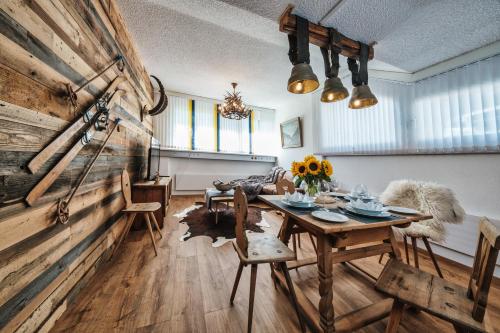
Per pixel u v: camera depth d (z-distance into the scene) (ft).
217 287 4.86
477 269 2.89
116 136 6.84
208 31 8.00
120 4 6.58
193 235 8.09
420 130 7.43
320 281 3.69
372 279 5.35
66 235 3.96
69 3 4.00
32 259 3.06
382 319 4.07
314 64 10.03
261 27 6.07
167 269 5.59
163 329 3.59
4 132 2.60
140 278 5.12
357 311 3.85
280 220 10.43
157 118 15.48
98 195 5.45
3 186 2.58
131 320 3.76
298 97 15.88
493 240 2.28
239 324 3.76
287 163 17.34
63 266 3.88
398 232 5.51
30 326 3.01
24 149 2.89
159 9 6.81
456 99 6.49
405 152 7.90
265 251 4.05
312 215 3.86
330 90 5.74
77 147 4.10
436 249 6.81
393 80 8.32
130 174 8.66
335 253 3.82
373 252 4.16
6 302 2.61
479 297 2.42
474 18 5.05
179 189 16.21
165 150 15.47
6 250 2.62
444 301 2.76
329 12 5.18
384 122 8.68
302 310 4.09
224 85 13.98
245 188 13.71
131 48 8.34
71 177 4.13
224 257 6.37
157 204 7.38
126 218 7.96
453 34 5.64
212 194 10.68
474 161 6.19
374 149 9.12
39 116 3.18
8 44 2.65
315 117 12.87
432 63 7.03
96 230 5.33
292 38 5.72
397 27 5.61
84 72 4.56
